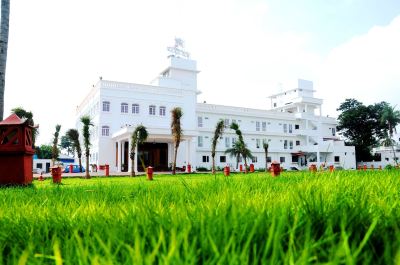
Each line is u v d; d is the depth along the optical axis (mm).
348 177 4070
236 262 818
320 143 56188
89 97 45219
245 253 850
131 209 1863
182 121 43219
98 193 3678
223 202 1801
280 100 65500
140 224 1343
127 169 37281
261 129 53406
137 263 843
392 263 808
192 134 37375
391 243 1006
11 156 8094
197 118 48250
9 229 1566
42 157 63469
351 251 834
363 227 1249
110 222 1525
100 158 38094
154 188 4156
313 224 1266
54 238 1287
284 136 54656
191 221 1297
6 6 10242
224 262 857
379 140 63000
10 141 8109
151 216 1431
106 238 1279
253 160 51375
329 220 1170
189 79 46844
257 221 1136
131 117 39938
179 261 821
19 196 3713
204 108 48375
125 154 39344
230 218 1199
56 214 1751
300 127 57438
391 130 60094
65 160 58344
